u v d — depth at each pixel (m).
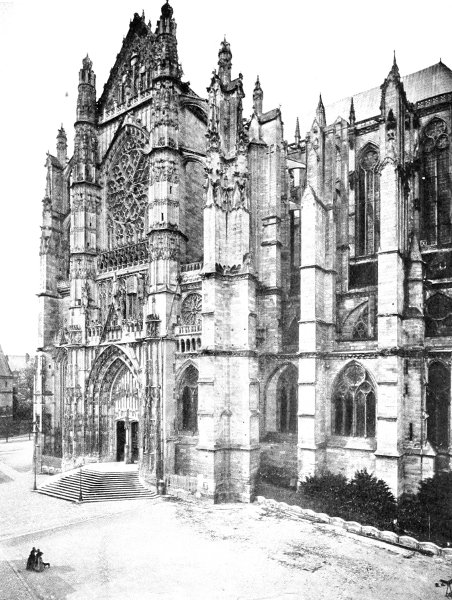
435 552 36.97
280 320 59.81
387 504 43.94
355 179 65.69
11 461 80.25
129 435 63.94
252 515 46.78
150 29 66.50
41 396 72.75
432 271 55.19
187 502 51.72
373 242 63.94
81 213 70.31
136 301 65.06
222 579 32.50
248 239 54.19
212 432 51.44
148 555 36.66
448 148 60.25
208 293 53.28
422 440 47.28
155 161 60.12
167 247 59.09
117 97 70.81
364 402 51.12
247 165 56.28
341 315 57.59
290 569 34.12
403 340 49.16
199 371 53.00
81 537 40.91
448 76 68.00
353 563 35.22
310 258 53.66
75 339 67.56
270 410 58.12
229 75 58.56
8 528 43.56
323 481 48.44
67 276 77.88
